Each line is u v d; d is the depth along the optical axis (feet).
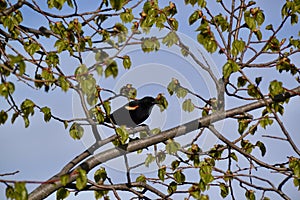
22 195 27.76
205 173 37.52
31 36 39.34
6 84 30.78
